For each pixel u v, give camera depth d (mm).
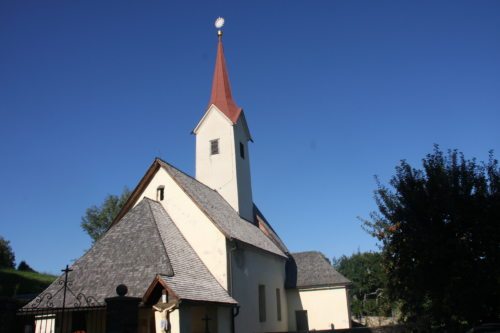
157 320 18797
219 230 24562
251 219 36531
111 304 13070
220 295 22344
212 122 36156
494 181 17531
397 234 18438
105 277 20297
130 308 13180
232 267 24609
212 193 31812
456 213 17156
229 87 38656
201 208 25297
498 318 16500
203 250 24594
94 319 19062
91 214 59656
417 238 17422
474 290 16078
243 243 26156
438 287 17156
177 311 18281
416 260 17734
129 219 23984
